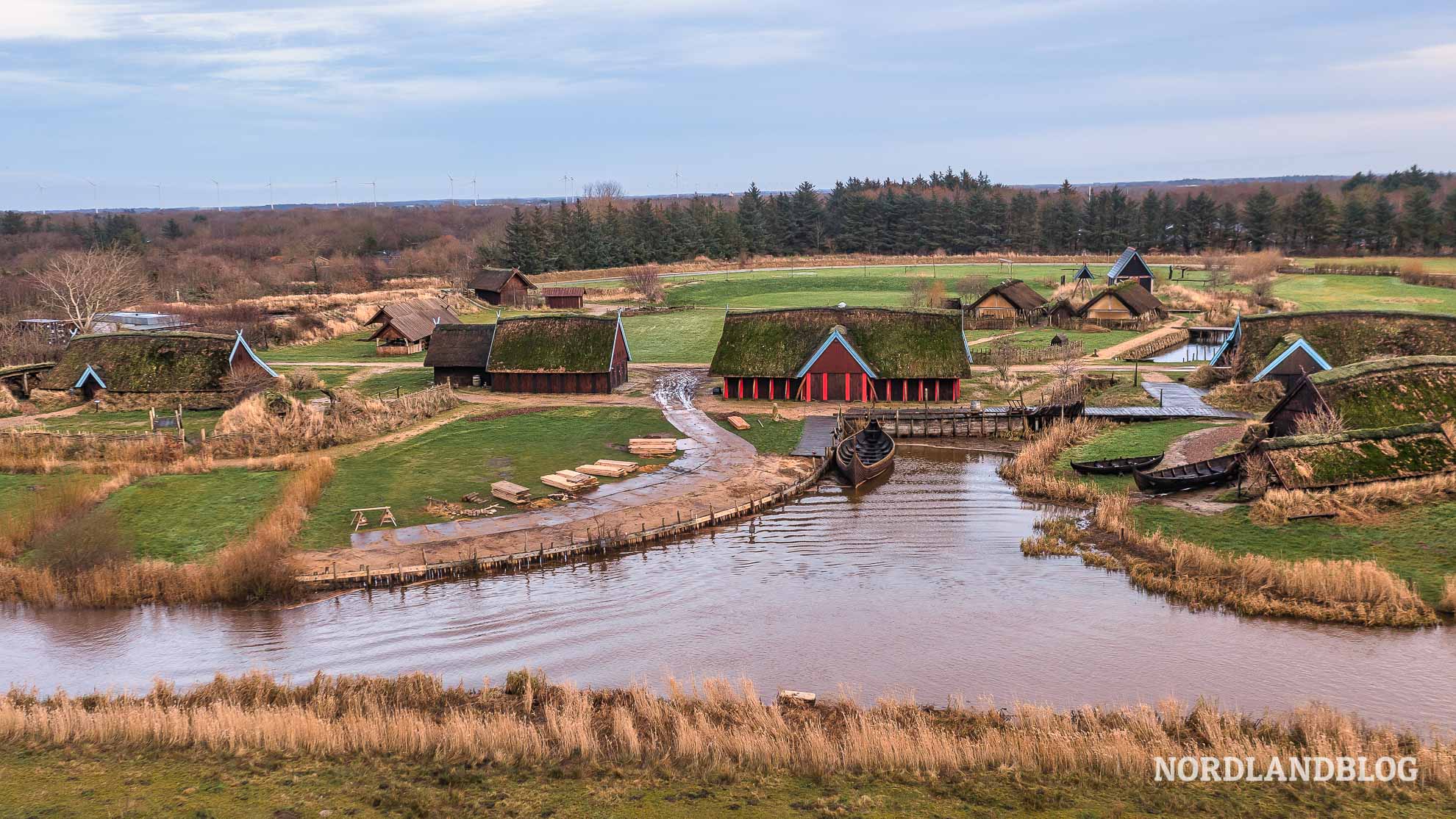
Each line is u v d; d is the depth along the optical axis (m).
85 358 79.44
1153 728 27.84
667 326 123.50
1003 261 194.50
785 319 81.75
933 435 69.81
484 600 40.62
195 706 30.30
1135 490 52.34
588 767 26.78
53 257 164.38
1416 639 34.19
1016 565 43.44
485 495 53.97
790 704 30.59
